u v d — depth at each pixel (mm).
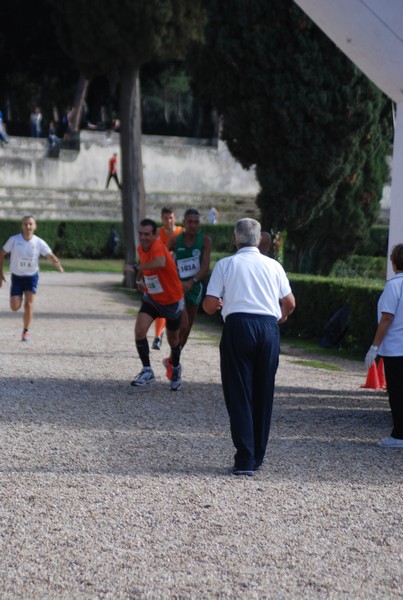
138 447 12945
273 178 36250
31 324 28891
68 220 71812
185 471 11727
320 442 13672
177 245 18859
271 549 8914
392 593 7902
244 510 10156
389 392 13461
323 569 8422
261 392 11766
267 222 37312
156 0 42250
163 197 82250
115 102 94812
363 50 18297
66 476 11328
